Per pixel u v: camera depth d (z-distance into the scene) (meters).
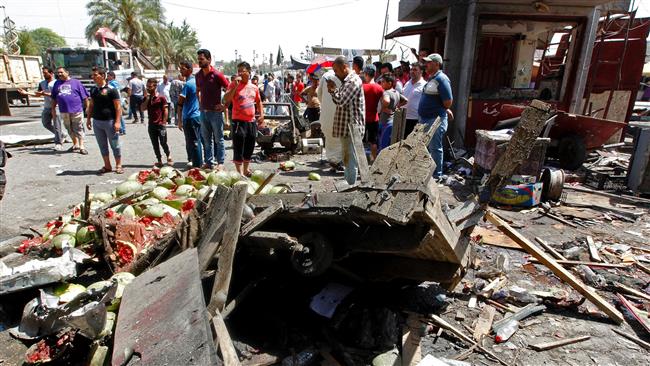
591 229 5.50
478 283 3.95
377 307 3.34
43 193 6.68
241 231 2.98
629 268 4.37
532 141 3.02
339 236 3.01
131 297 2.60
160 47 47.59
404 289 3.75
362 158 3.13
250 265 3.49
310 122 11.48
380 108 7.89
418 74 7.76
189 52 60.16
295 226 3.27
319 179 7.40
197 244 3.17
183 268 2.66
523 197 6.24
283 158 9.52
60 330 2.92
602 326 3.38
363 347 3.03
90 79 18.70
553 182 6.46
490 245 4.94
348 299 3.36
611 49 11.61
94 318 2.54
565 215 6.02
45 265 3.39
